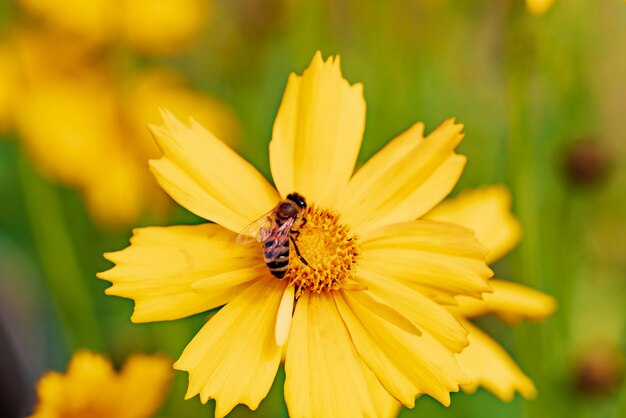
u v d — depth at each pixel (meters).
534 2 0.26
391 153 0.25
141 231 0.23
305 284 0.24
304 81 0.24
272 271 0.24
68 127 0.33
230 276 0.23
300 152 0.24
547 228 0.33
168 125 0.24
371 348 0.24
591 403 0.32
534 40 0.29
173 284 0.23
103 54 0.34
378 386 0.25
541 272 0.33
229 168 0.24
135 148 0.33
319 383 0.23
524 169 0.29
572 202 0.33
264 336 0.23
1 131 0.33
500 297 0.26
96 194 0.33
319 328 0.24
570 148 0.33
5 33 0.34
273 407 0.30
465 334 0.23
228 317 0.23
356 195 0.25
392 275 0.24
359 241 0.24
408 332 0.23
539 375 0.30
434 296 0.24
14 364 0.32
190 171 0.24
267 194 0.24
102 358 0.26
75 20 0.34
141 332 0.31
